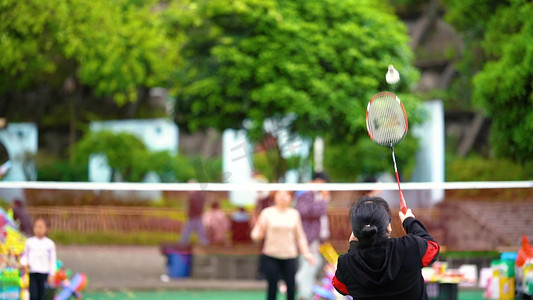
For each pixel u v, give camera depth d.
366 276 7.77
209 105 27.19
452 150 40.03
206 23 27.78
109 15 27.69
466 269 16.53
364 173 35.44
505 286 17.14
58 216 25.45
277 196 15.30
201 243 24.70
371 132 9.18
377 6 38.88
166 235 27.52
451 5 33.09
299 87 25.70
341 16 25.97
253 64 25.78
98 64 28.53
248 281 22.77
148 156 38.88
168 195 30.86
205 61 27.83
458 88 40.31
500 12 22.47
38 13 24.84
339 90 25.28
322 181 17.30
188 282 22.27
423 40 42.09
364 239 7.86
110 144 39.28
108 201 27.72
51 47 27.06
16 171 39.31
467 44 36.34
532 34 20.20
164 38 29.05
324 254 16.89
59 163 40.38
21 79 29.72
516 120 20.14
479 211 23.59
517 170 26.16
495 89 20.34
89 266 24.28
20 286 15.23
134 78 32.28
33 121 41.66
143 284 21.52
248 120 28.34
